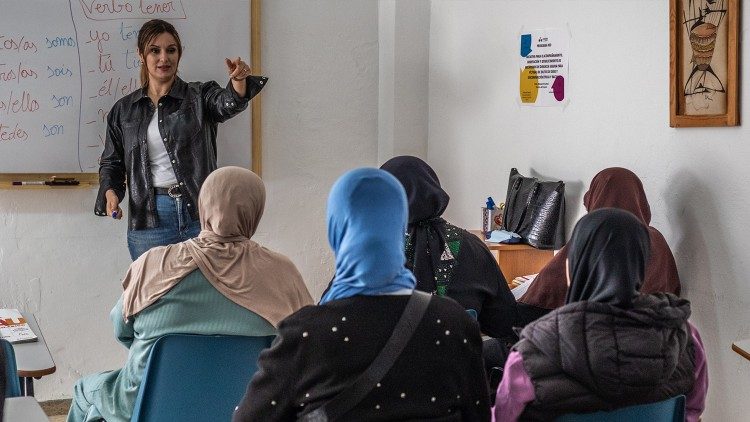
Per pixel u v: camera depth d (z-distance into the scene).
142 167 4.07
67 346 4.53
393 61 4.91
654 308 1.96
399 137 4.97
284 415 1.68
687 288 3.36
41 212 4.41
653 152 3.51
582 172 3.98
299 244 4.93
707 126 3.18
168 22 4.46
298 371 1.65
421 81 5.00
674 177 3.39
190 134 4.07
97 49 4.36
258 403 1.68
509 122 4.50
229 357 2.38
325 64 4.87
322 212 4.95
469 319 1.75
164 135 4.04
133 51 4.41
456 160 4.91
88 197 4.46
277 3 4.73
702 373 2.08
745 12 2.99
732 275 3.11
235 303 2.46
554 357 1.90
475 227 4.81
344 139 4.96
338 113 4.93
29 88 4.29
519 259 4.18
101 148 4.42
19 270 4.42
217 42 4.56
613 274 1.97
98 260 4.52
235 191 2.57
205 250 2.51
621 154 3.71
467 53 4.74
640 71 3.57
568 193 4.09
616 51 3.72
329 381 1.64
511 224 4.31
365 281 1.68
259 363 1.70
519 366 1.94
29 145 4.32
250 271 2.52
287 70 4.79
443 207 2.80
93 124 4.39
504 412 1.95
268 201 4.85
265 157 4.80
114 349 4.61
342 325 1.65
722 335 3.18
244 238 2.60
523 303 3.37
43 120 4.32
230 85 4.02
